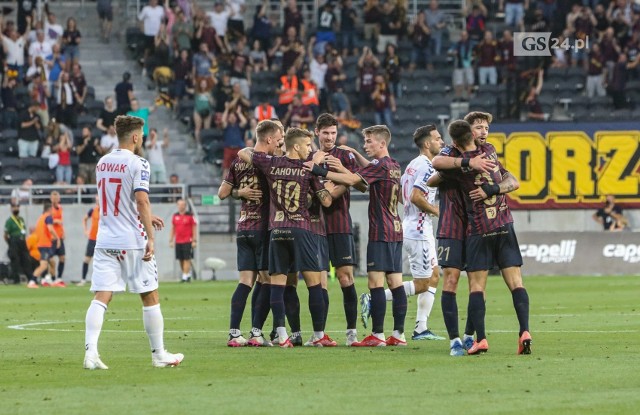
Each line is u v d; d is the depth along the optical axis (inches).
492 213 1450.5
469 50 4680.1
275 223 1601.9
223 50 4653.1
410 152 4525.1
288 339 1619.1
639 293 2888.8
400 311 1648.6
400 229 1646.2
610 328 1891.0
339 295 2883.9
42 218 3646.7
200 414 993.5
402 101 4621.1
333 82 4485.7
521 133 4106.8
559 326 1939.0
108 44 4830.2
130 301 2792.8
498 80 4665.4
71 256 4018.2
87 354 1331.2
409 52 4830.2
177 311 2384.4
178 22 4608.8
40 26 4562.0
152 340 1346.0
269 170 1598.2
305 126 4338.1
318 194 1584.6
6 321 2151.8
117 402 1064.2
